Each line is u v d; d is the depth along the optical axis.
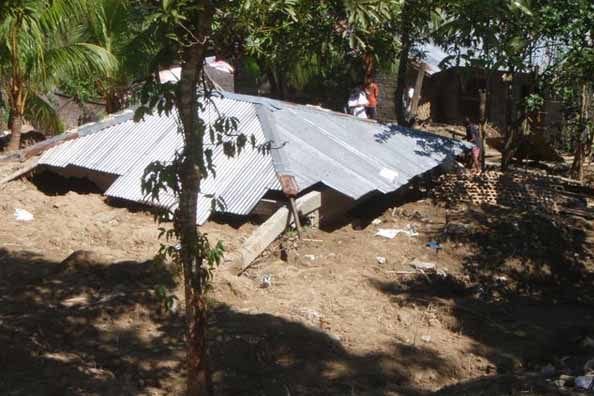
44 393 6.59
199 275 6.11
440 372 7.98
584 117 16.58
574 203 13.98
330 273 10.07
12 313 8.24
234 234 10.65
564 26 13.22
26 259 9.85
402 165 12.87
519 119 15.58
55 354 7.39
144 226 10.99
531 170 17.55
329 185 11.24
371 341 8.40
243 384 7.14
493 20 7.78
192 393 6.17
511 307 10.05
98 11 15.62
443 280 10.41
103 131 13.11
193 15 5.64
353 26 6.38
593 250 11.95
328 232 11.46
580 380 7.23
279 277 9.83
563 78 14.66
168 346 7.78
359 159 12.45
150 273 9.03
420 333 8.82
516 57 13.31
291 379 7.34
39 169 12.78
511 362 8.38
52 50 15.51
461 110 23.89
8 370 6.96
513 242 11.57
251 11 5.59
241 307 8.80
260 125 12.34
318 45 6.68
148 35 6.33
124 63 14.61
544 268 11.16
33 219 11.28
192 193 5.95
